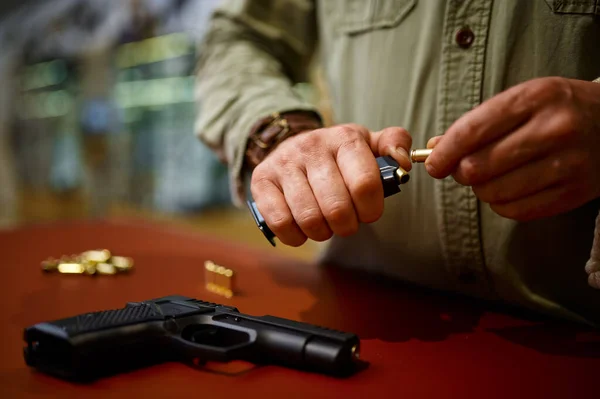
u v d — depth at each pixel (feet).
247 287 2.56
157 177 7.25
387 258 2.57
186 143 6.87
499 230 2.19
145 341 1.58
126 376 1.53
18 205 8.57
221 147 2.66
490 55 2.18
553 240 2.12
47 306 2.26
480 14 2.18
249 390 1.46
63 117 8.06
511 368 1.64
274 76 2.89
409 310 2.23
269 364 1.62
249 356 1.59
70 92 7.80
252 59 2.95
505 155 1.52
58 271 2.85
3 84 8.26
